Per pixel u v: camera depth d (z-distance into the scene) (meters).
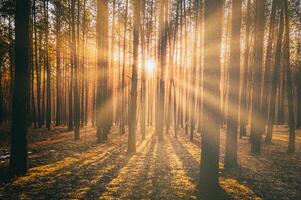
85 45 25.09
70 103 23.77
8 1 16.08
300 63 26.98
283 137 20.44
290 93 13.62
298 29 23.41
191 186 8.26
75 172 9.74
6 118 34.78
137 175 9.62
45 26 23.55
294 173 10.05
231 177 9.38
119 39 24.72
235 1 10.10
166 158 12.91
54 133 21.47
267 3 19.59
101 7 17.75
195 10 22.23
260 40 13.92
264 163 11.66
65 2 19.94
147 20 23.34
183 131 26.41
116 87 35.19
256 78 14.10
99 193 7.61
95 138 19.66
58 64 26.66
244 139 19.53
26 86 8.96
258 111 13.93
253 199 7.30
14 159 9.00
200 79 24.08
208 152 7.37
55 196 7.23
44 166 10.41
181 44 24.56
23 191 7.52
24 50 8.80
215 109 7.36
